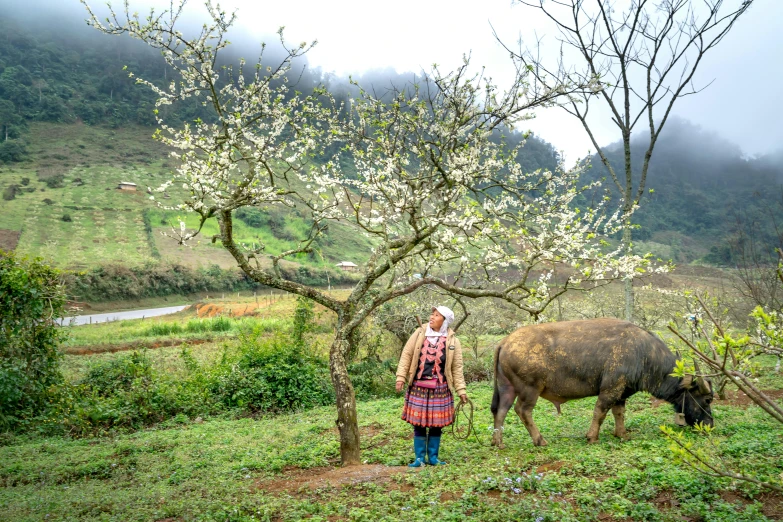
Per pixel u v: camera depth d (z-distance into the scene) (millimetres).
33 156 114500
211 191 7113
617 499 4664
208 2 7016
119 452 8805
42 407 11695
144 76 170250
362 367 14266
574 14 10133
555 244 7418
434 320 6613
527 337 7211
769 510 4246
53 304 12531
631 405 9609
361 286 7559
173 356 21047
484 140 7867
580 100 7820
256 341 14930
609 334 7039
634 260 7547
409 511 4871
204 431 10219
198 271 66375
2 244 63562
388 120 7750
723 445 5828
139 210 86312
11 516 5715
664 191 138500
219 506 5609
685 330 16109
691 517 4312
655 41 9898
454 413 6953
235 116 6996
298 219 89562
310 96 7852
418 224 8602
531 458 6250
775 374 11992
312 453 7781
